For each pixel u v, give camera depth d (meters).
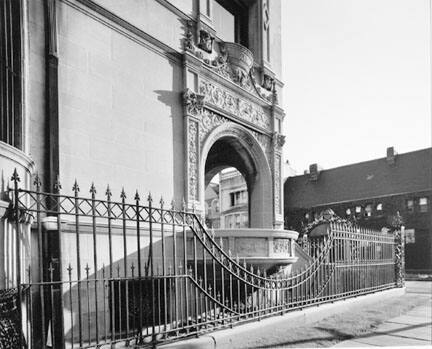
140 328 5.97
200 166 11.78
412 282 23.77
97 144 8.86
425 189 39.88
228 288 10.24
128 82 9.81
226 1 16.05
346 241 12.48
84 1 8.79
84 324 7.73
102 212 8.66
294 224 49.28
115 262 8.70
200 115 12.03
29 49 7.70
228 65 13.68
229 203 46.03
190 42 11.78
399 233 16.25
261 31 15.92
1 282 4.96
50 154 7.73
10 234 5.28
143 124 10.12
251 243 10.51
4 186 5.23
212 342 6.66
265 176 15.45
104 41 9.27
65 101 8.26
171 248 10.02
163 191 10.50
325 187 49.19
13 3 6.98
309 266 10.55
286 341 7.39
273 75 16.30
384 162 46.09
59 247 5.10
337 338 7.84
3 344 4.33
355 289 12.49
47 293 6.97
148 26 10.52
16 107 6.80
